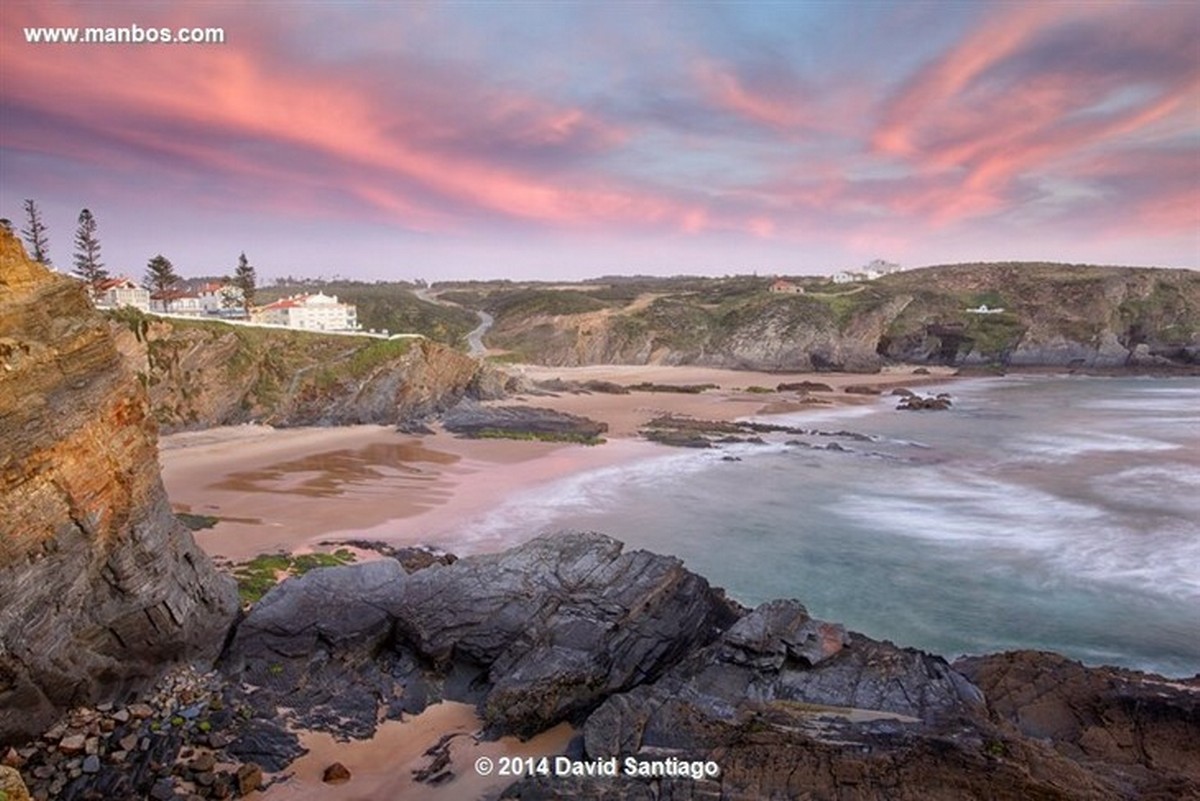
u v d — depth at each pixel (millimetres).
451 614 22141
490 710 18672
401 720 19000
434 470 47125
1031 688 19562
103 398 18234
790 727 16281
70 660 16812
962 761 14789
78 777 15516
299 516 35844
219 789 15539
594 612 22297
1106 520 37469
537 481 44469
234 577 25984
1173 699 18406
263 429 58594
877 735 15797
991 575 30391
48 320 17562
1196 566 31188
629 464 49906
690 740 16125
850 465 50344
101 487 17875
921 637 25109
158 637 18984
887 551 33188
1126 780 15742
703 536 34938
